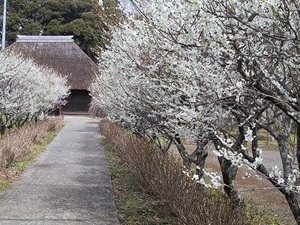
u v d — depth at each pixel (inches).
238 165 115.6
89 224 201.8
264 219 246.1
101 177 320.5
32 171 337.1
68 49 1370.6
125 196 260.1
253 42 122.0
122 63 217.6
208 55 132.5
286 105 113.8
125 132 470.6
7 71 404.2
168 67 167.8
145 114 234.7
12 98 445.1
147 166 250.7
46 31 1561.3
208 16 116.6
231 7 111.8
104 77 337.4
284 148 142.5
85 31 1413.6
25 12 1593.3
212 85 132.6
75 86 1259.8
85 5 1546.5
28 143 441.1
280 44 115.1
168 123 182.5
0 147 364.5
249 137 119.2
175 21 145.4
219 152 116.9
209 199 195.0
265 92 117.0
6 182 290.8
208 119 142.0
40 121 756.0
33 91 558.3
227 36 118.3
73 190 273.4
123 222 207.9
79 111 1280.8
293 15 105.9
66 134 676.7
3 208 224.5
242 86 121.9
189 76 142.0
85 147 511.8
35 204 235.0
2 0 1555.1
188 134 163.5
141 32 178.9
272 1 94.6
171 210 199.0
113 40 231.9
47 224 198.7
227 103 134.6
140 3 169.9
